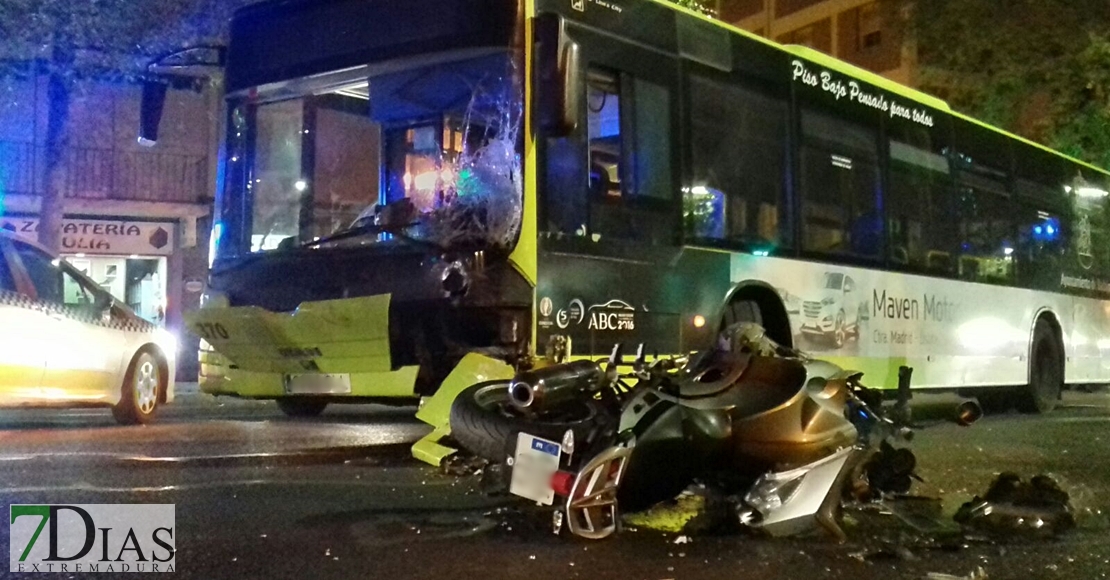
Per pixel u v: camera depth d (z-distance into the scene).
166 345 11.81
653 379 6.05
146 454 8.71
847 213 11.28
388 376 8.30
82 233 22.27
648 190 8.88
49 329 10.18
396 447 9.26
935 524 6.40
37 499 6.65
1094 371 16.56
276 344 8.58
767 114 10.30
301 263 8.80
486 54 8.18
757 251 9.95
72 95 20.66
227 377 9.17
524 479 5.69
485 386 6.29
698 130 9.45
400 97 8.58
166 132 22.44
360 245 8.48
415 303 8.16
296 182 9.06
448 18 8.38
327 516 6.35
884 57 42.25
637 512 6.39
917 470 8.59
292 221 9.04
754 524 5.79
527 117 7.98
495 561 5.39
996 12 24.92
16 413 13.05
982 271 13.77
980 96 25.64
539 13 8.14
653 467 6.00
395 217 8.34
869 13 43.44
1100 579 5.32
